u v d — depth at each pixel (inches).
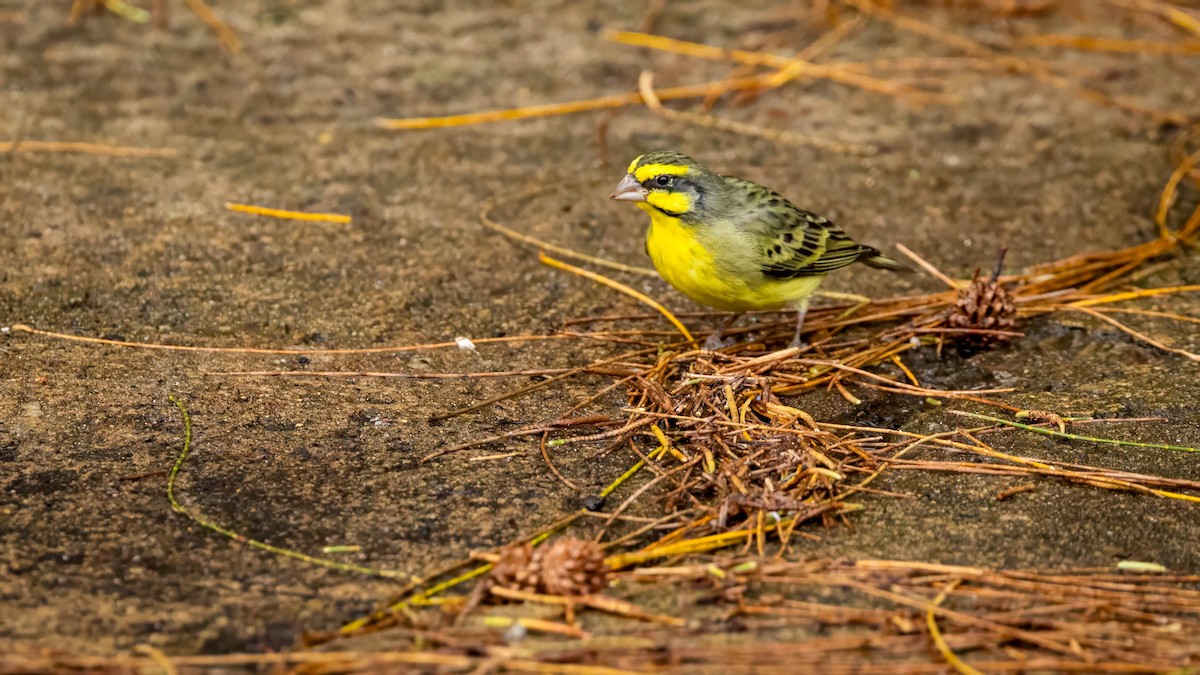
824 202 573.6
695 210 429.4
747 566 326.3
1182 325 477.1
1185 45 725.9
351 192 567.8
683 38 724.0
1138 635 302.8
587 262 523.8
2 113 612.4
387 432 398.0
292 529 346.3
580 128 634.8
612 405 416.5
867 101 666.8
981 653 296.5
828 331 474.9
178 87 649.0
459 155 605.6
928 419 413.1
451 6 752.3
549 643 296.4
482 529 348.5
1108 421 410.9
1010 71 696.4
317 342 454.3
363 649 295.4
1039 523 355.6
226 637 301.1
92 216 533.6
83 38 689.6
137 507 353.7
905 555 339.0
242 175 575.8
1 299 468.4
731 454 372.8
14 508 350.3
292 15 731.4
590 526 350.6
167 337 452.1
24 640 296.8
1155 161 612.4
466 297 491.8
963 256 535.8
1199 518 358.9
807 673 286.0
